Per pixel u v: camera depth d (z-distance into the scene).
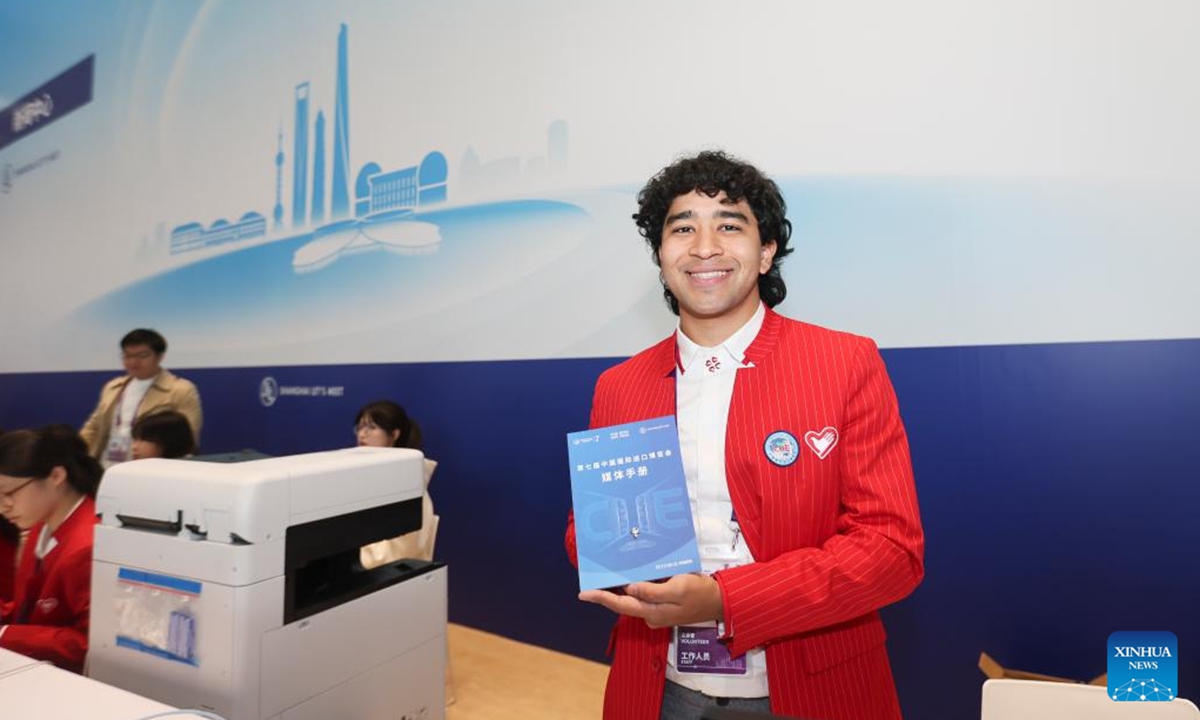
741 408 0.91
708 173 0.95
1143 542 1.70
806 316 2.10
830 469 0.86
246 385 3.47
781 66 2.16
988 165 1.87
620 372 1.10
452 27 2.85
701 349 0.99
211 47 3.67
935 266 1.93
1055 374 1.79
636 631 0.97
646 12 2.40
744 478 0.89
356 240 3.10
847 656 0.89
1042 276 1.81
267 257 3.41
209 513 0.97
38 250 4.43
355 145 3.12
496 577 2.71
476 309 2.76
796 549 0.87
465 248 2.79
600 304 2.47
